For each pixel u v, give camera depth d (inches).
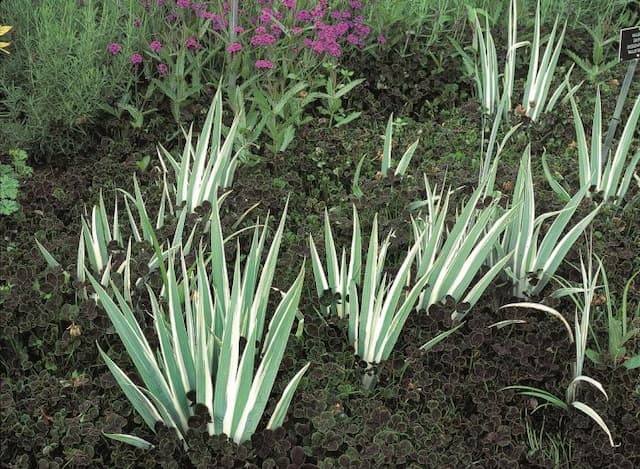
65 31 186.5
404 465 146.9
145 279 159.8
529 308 161.8
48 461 142.2
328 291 157.5
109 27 191.6
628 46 173.2
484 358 157.6
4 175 173.5
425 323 157.2
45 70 181.2
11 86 186.9
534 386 155.8
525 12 216.1
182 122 190.9
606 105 201.5
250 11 201.2
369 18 204.7
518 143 193.5
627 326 161.8
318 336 156.7
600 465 149.0
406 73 205.3
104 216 161.0
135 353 140.4
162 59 194.1
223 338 137.2
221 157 168.1
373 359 153.6
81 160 185.9
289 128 183.8
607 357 153.6
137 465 144.6
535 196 179.0
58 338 156.6
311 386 152.3
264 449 143.8
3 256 163.0
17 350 153.3
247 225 172.4
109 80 187.9
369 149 191.8
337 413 148.7
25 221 171.5
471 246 154.4
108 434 140.8
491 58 195.5
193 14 198.1
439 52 207.9
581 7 219.3
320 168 185.8
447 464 145.7
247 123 186.1
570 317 161.2
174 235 166.4
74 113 183.8
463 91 207.6
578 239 171.0
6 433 144.0
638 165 191.3
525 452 149.6
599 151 177.9
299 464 143.9
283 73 191.3
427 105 203.6
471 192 179.6
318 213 178.1
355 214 154.6
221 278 146.1
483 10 207.2
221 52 197.2
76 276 159.9
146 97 188.7
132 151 188.4
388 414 148.6
